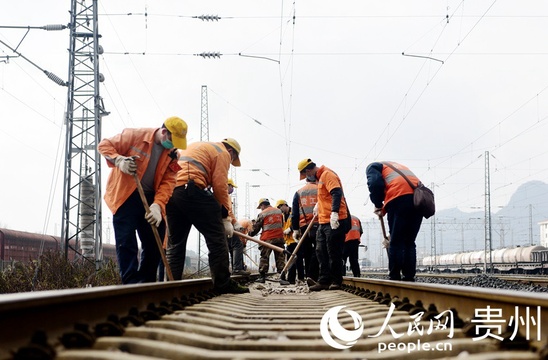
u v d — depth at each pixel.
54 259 12.95
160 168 6.06
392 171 7.16
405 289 5.06
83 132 18.02
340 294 7.54
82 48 18.08
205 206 6.82
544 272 35.59
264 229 13.82
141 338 3.17
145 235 6.31
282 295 8.41
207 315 4.38
